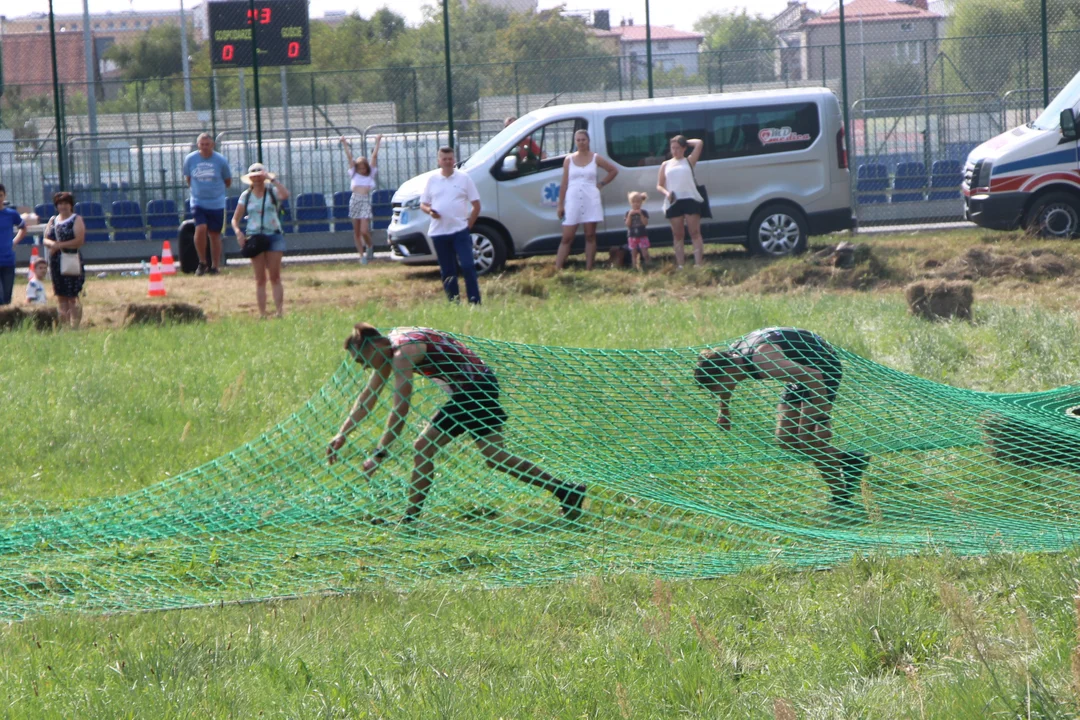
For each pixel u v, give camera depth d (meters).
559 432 9.18
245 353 15.22
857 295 19.91
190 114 46.72
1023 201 26.09
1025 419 9.33
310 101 46.66
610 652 5.79
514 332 15.85
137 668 5.80
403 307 20.48
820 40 42.28
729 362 9.50
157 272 25.50
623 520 8.29
